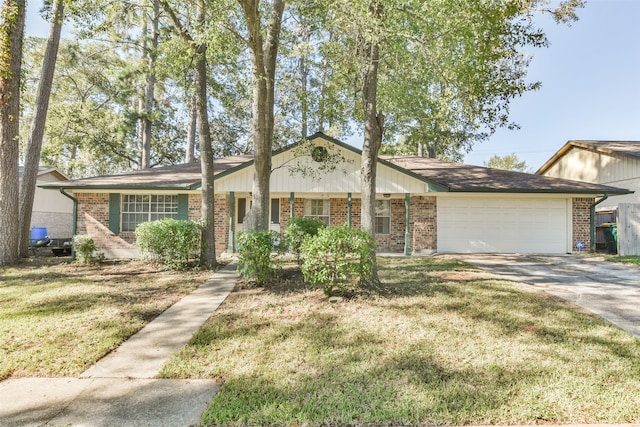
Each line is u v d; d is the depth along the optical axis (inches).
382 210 583.2
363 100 287.4
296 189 533.0
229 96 590.2
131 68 781.3
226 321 207.3
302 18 358.3
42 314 219.5
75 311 226.4
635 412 113.7
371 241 263.9
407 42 305.3
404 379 135.1
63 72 911.7
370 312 218.1
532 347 164.4
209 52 297.1
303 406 117.5
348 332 185.3
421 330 187.3
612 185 650.8
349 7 254.5
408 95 367.6
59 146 895.1
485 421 109.7
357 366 146.3
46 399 125.1
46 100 484.1
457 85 282.5
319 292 266.7
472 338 176.1
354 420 110.0
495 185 523.8
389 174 526.6
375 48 282.5
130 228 532.1
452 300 242.8
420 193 523.8
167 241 374.6
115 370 148.0
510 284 293.9
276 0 347.3
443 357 154.4
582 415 112.6
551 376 136.6
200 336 183.9
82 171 1162.6
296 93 407.2
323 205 584.7
